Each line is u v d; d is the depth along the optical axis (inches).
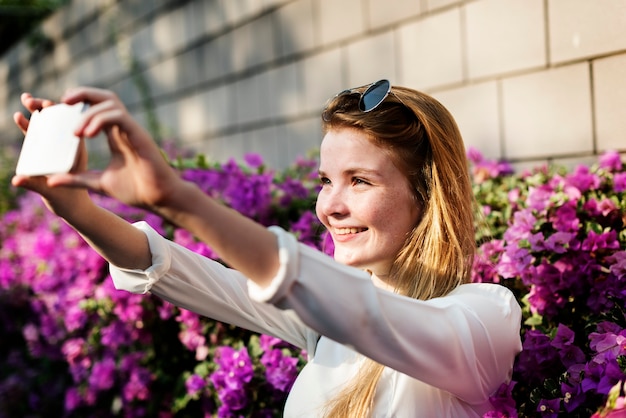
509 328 51.4
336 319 40.5
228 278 59.1
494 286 54.0
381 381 52.1
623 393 51.9
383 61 118.2
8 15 301.6
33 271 146.3
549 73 91.5
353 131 54.9
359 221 54.4
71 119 38.0
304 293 39.7
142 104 209.5
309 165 120.7
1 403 146.3
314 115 135.6
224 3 163.2
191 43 180.2
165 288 55.3
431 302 50.3
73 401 120.1
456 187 56.6
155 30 198.4
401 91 57.4
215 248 37.9
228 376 81.1
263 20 149.6
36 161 38.4
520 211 79.6
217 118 171.3
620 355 55.9
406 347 43.4
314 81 135.0
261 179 103.9
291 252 38.7
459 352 46.6
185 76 184.9
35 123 40.1
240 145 162.1
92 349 117.3
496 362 50.6
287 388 81.1
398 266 56.2
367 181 54.3
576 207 76.3
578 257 71.2
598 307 68.6
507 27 96.6
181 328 101.0
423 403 50.6
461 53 104.0
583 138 87.8
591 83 86.4
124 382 112.1
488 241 81.9
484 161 96.9
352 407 51.7
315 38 134.1
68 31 266.7
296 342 62.8
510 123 97.5
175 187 36.1
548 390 60.2
